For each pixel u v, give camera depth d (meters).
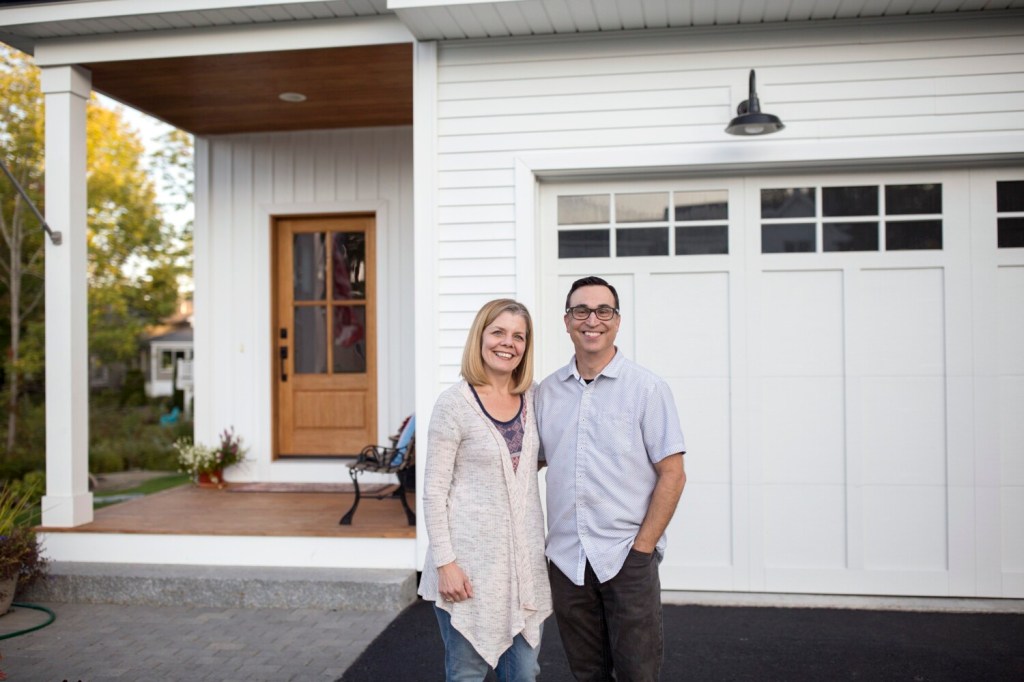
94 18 4.86
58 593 4.80
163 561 4.98
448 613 2.56
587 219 4.93
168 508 5.73
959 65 4.52
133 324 15.09
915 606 4.55
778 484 4.73
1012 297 4.61
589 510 2.65
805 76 4.61
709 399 4.79
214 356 6.96
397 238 6.77
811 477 4.71
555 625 4.40
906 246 4.68
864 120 4.57
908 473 4.65
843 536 4.70
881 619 4.38
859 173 4.72
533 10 4.43
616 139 4.74
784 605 4.61
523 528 2.58
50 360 5.12
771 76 4.64
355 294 6.93
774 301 4.76
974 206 4.63
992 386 4.60
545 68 4.80
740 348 4.76
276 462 6.88
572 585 2.67
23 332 13.98
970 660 3.82
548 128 4.80
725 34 4.67
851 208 4.73
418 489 4.80
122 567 4.91
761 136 4.63
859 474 4.68
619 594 2.61
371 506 5.79
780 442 4.73
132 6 4.79
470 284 4.83
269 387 6.87
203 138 7.01
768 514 4.74
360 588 4.59
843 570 4.68
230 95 5.97
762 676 3.67
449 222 4.86
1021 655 3.87
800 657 3.88
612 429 2.63
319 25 4.95
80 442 5.18
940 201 4.66
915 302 4.66
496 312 2.65
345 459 6.90
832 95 4.59
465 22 4.58
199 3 4.74
